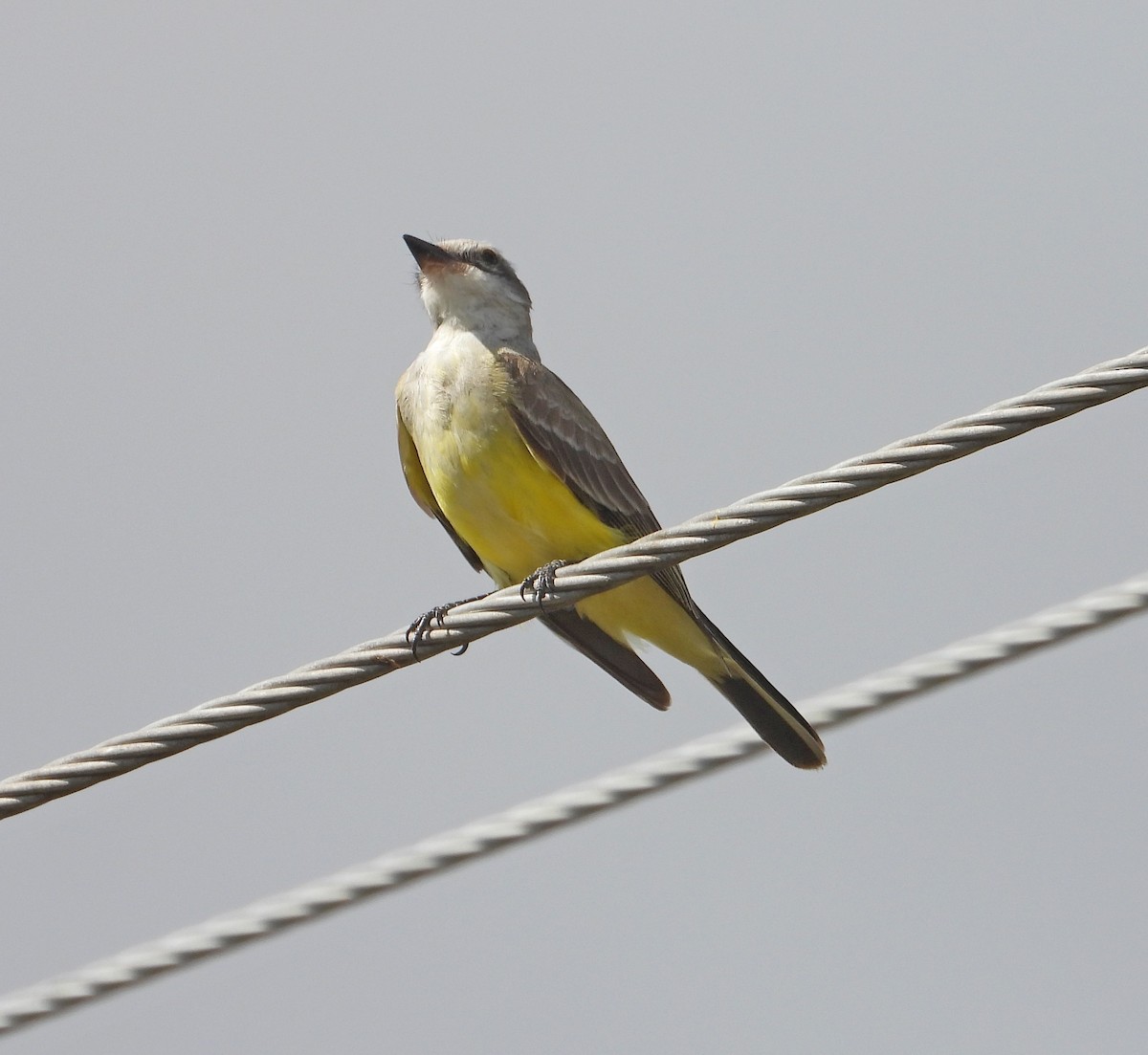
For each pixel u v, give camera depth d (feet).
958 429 27.50
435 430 40.34
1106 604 32.48
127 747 29.91
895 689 35.12
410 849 35.24
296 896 35.01
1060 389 26.81
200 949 34.96
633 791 36.17
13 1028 35.06
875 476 28.17
